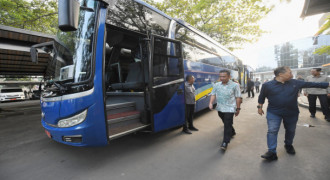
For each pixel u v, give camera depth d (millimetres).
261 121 5324
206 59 6484
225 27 12461
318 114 5809
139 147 3391
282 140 3531
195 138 3875
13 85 31984
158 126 3445
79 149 3359
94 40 2566
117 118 3186
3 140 4145
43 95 3078
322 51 11812
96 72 2533
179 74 4086
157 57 3533
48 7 8977
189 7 11086
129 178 2312
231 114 3156
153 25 3770
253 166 2545
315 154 2850
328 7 4082
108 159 2906
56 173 2508
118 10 2992
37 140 4059
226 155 2955
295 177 2217
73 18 2008
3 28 5746
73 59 2689
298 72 51781
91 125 2477
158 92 3463
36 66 10547
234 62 10828
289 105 2602
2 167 2740
